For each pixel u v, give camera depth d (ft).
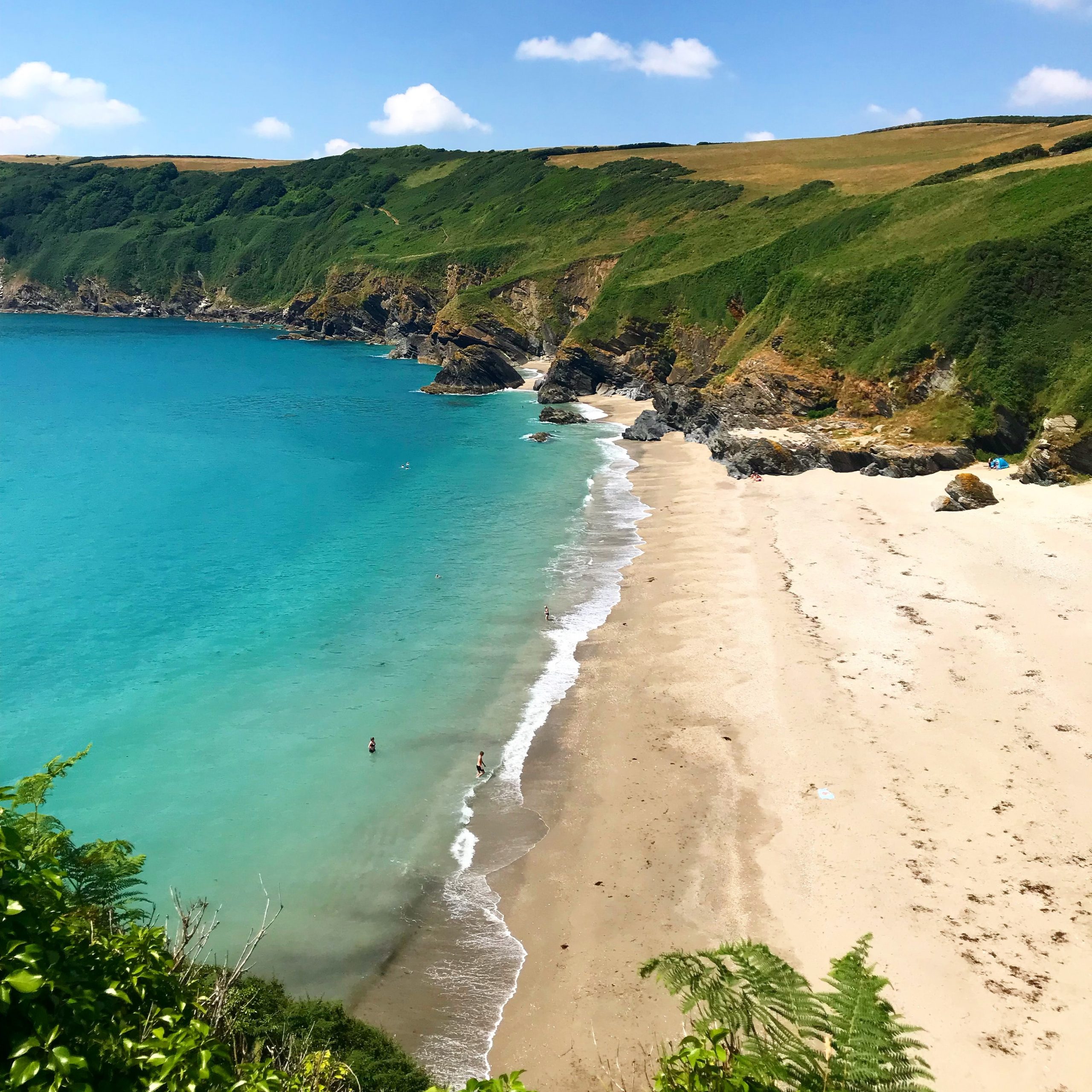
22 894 21.94
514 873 92.63
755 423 286.05
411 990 77.66
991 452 241.55
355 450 296.30
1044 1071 65.57
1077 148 350.02
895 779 102.99
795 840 94.17
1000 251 270.87
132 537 199.72
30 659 139.03
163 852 94.48
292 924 85.10
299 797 105.19
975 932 79.61
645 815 100.48
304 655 142.10
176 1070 21.71
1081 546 173.27
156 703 126.00
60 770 36.27
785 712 119.55
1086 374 230.89
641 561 185.37
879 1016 29.96
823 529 197.36
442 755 114.21
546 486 250.98
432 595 167.12
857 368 284.20
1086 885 84.33
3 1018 19.65
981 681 123.95
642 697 126.93
